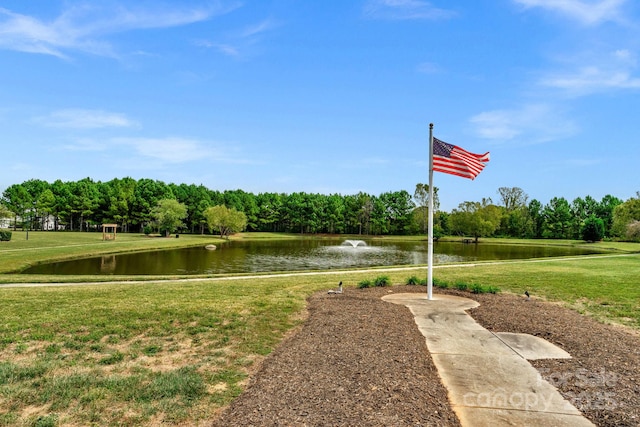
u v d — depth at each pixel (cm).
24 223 8131
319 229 9106
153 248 4091
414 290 1176
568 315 863
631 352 606
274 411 400
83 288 1284
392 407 409
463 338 677
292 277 1725
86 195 8056
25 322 758
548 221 7919
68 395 443
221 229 6869
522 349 620
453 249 5016
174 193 8731
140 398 442
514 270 1939
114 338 673
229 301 1002
